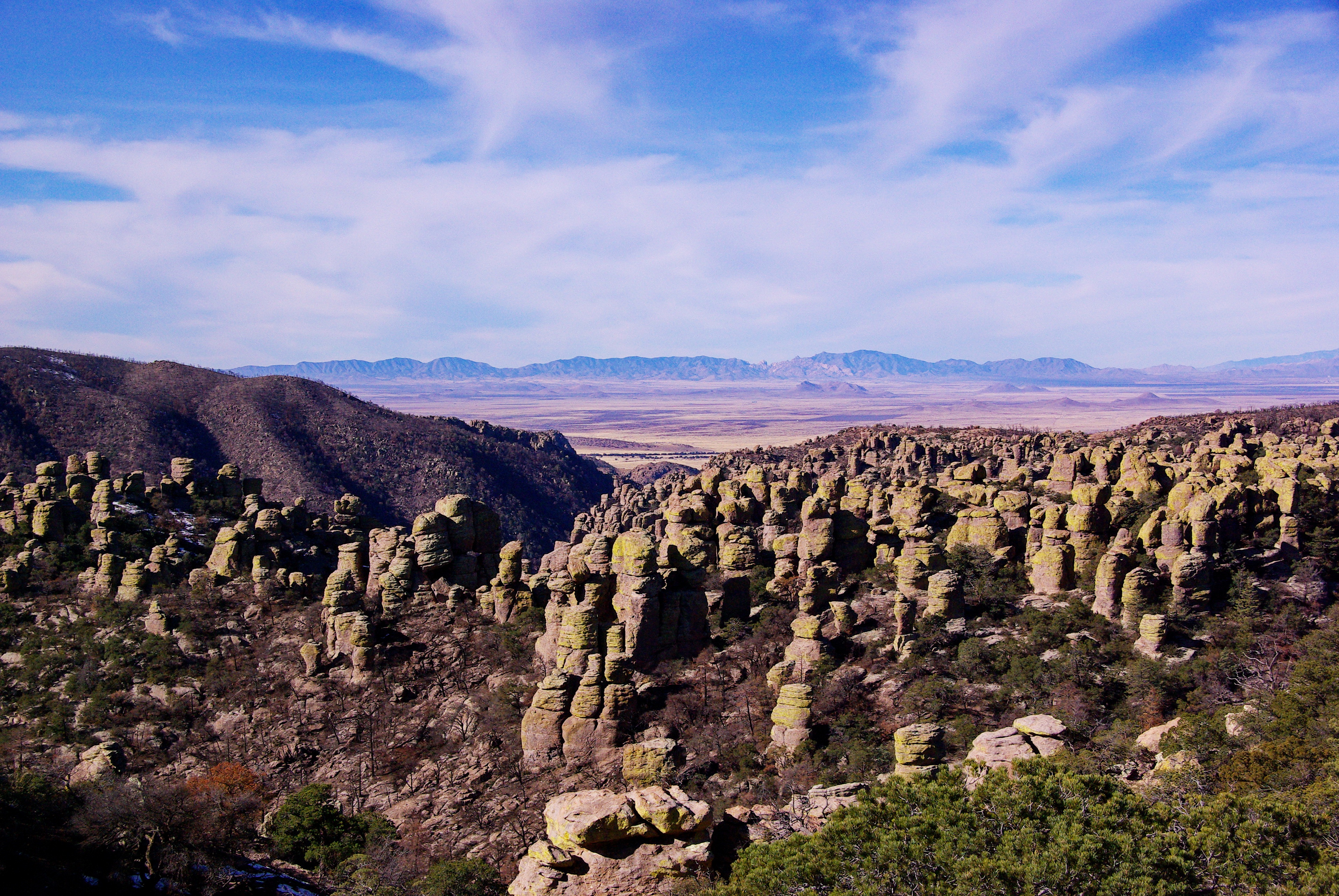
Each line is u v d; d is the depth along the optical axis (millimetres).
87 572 78188
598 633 55875
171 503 94875
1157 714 44250
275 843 43062
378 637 66000
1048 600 61844
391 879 38750
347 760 54938
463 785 50500
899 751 37781
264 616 72688
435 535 71750
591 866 29266
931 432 175750
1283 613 53938
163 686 63406
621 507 139500
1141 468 83000
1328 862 22875
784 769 46000
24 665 66000
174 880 34844
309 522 94312
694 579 64750
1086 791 26250
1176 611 54406
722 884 26844
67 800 35875
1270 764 31047
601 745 50844
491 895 37344
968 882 23047
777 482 89250
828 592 63469
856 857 25453
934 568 64312
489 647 64625
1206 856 23469
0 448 162750
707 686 56688
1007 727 41781
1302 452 101125
